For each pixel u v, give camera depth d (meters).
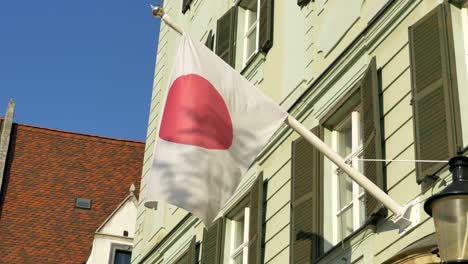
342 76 21.00
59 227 40.97
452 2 17.95
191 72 17.67
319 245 19.39
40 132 45.09
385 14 19.86
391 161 17.94
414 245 15.15
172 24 18.66
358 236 18.16
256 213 22.14
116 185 43.78
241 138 17.33
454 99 16.75
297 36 23.89
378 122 18.55
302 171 20.80
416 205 16.30
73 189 42.88
